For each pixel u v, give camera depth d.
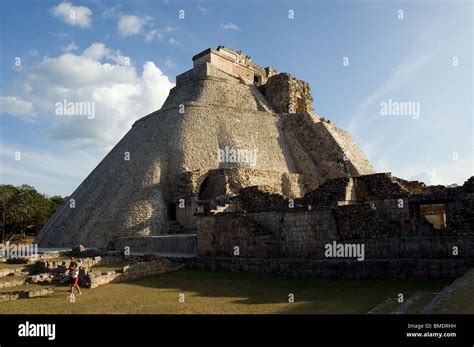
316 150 53.19
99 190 46.34
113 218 39.94
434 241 17.42
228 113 55.22
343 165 50.06
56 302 15.25
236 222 24.39
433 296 12.80
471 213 18.47
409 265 16.72
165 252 31.97
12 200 71.44
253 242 23.30
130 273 21.28
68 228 43.25
